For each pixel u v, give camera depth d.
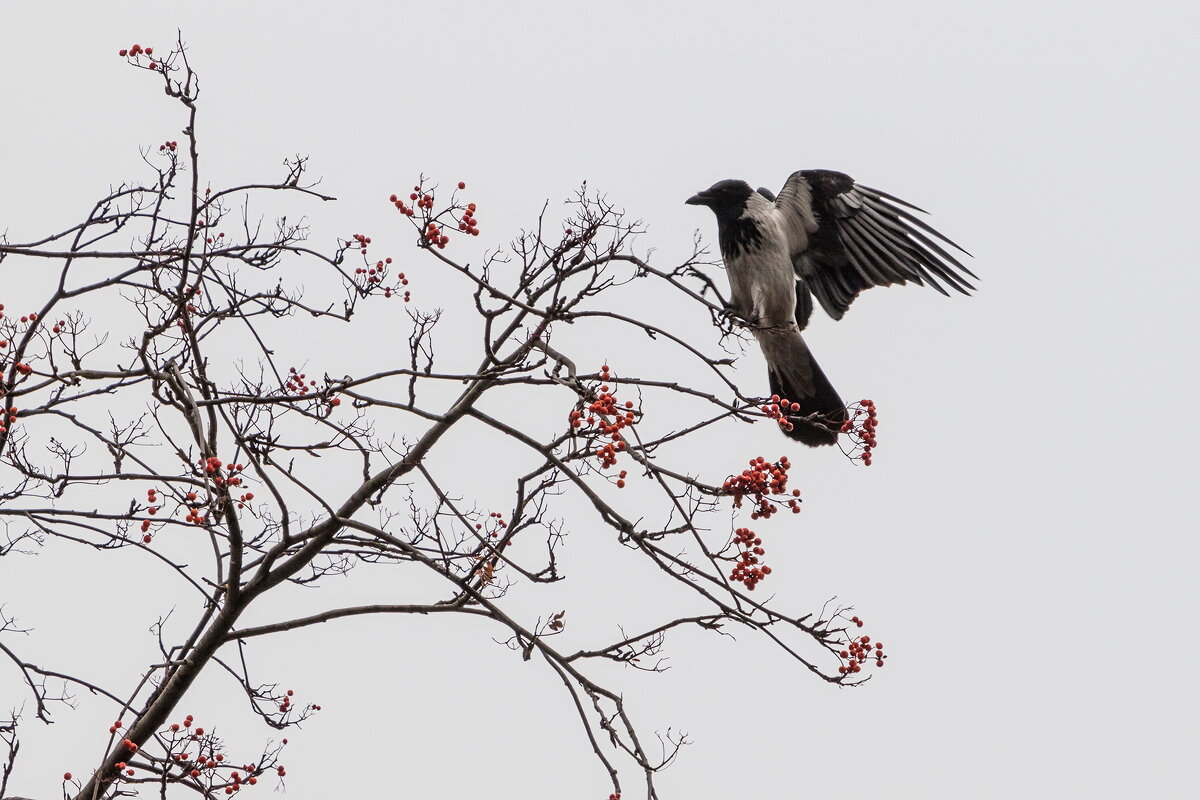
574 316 10.70
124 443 10.88
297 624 11.31
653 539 10.92
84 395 10.98
